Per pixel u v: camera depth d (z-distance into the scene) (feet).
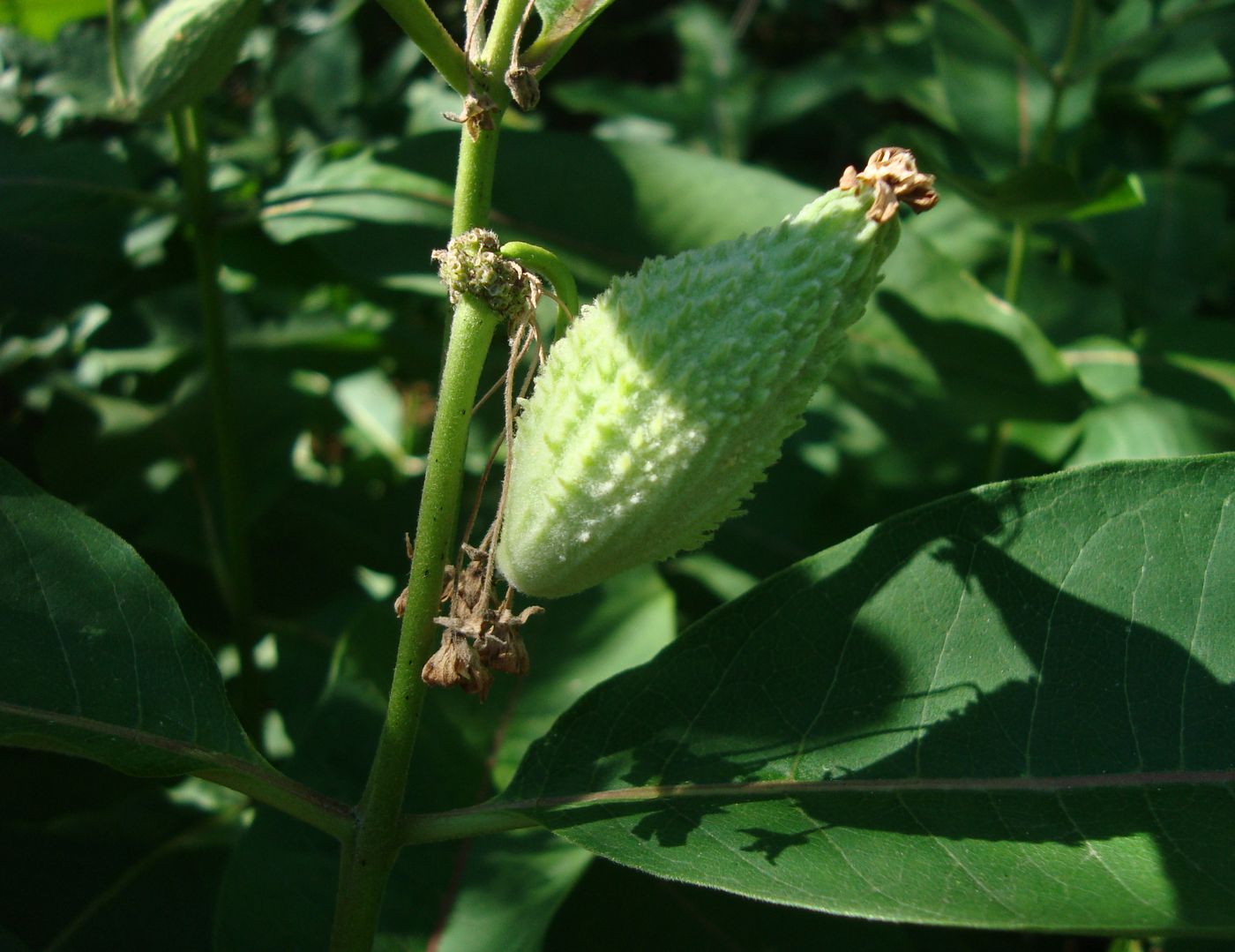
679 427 1.23
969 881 1.27
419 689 1.31
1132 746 1.32
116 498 2.17
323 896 1.50
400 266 1.84
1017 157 2.27
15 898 1.65
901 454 2.13
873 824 1.31
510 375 1.27
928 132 2.61
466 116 1.24
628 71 4.28
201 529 2.16
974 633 1.36
